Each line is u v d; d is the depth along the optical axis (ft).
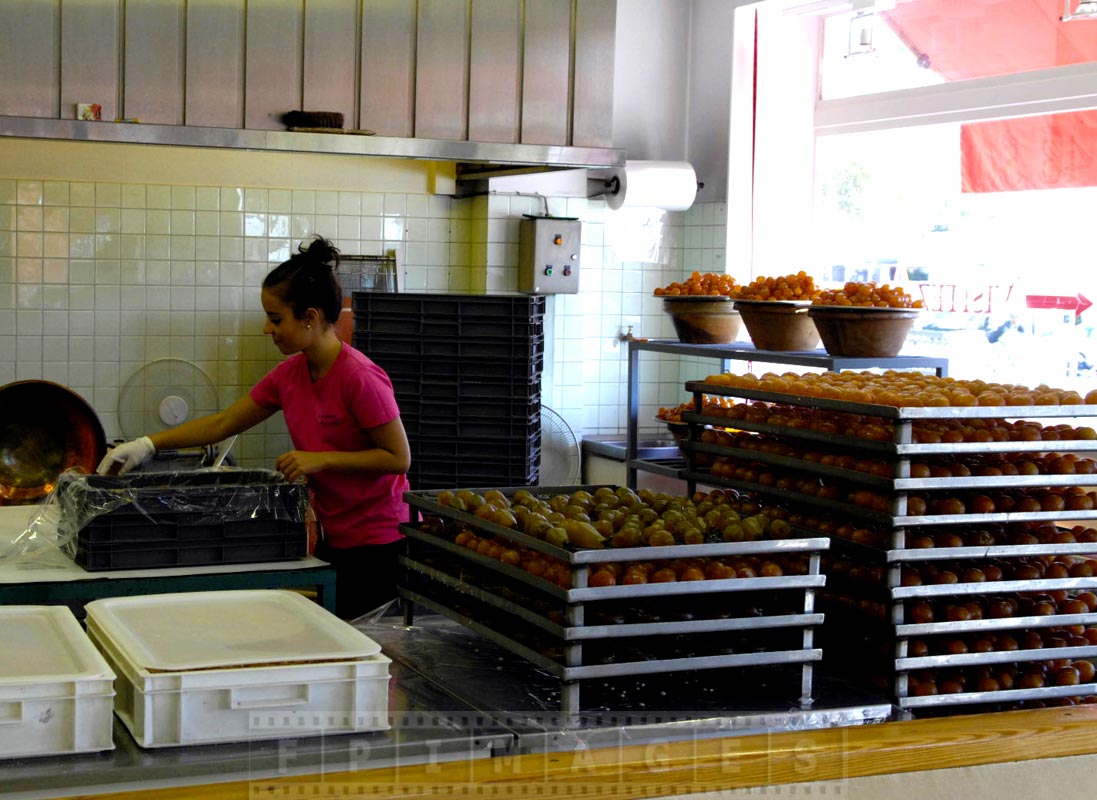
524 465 15.53
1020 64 15.85
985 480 7.09
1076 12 12.17
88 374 16.88
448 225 18.56
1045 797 5.91
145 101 11.76
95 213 16.66
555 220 18.17
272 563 8.09
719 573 5.90
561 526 5.96
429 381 15.48
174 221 17.03
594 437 19.56
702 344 15.57
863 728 5.78
